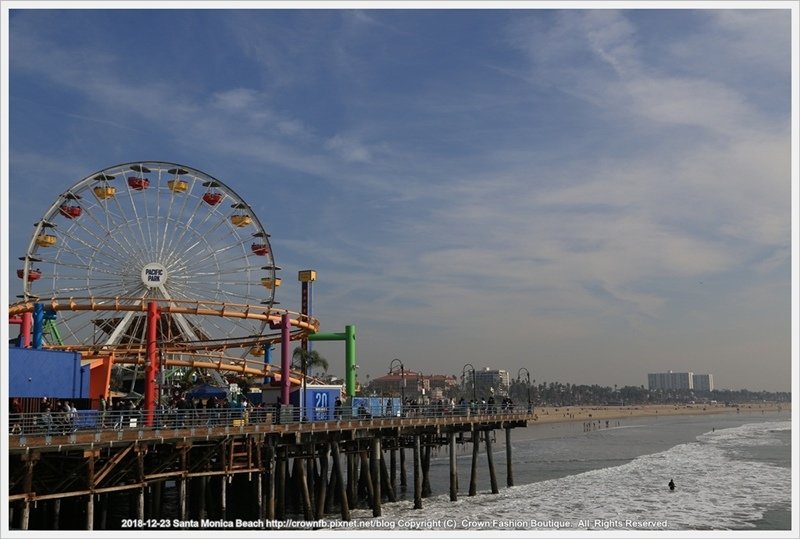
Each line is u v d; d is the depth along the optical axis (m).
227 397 62.62
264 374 76.38
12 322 63.44
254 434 42.44
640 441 149.12
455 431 58.16
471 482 59.81
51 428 36.47
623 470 86.56
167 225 70.38
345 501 47.50
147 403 52.25
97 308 56.09
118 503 51.38
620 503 58.94
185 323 69.31
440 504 55.91
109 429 36.06
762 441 141.12
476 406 61.84
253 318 58.84
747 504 59.41
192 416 44.19
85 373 47.12
